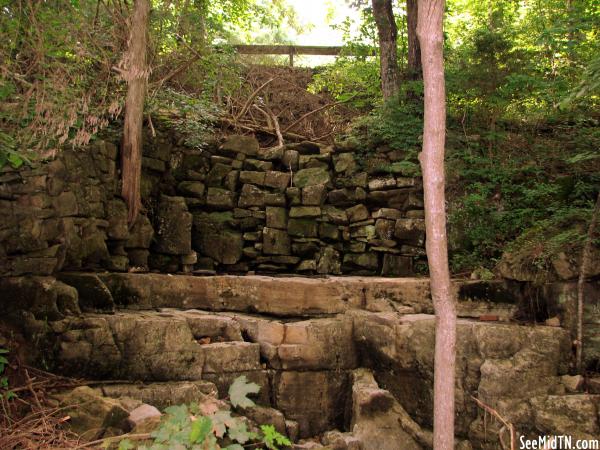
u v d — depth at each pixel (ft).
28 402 15.08
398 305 21.52
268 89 34.55
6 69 15.51
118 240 22.38
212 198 26.55
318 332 19.34
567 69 28.78
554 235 21.11
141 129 22.62
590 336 18.08
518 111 28.81
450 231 25.75
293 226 26.66
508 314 20.56
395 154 27.66
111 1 24.47
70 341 16.67
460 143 27.78
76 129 19.66
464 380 17.43
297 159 27.73
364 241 26.91
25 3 16.84
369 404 17.87
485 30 28.86
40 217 17.99
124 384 16.78
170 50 29.71
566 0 30.99
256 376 18.51
